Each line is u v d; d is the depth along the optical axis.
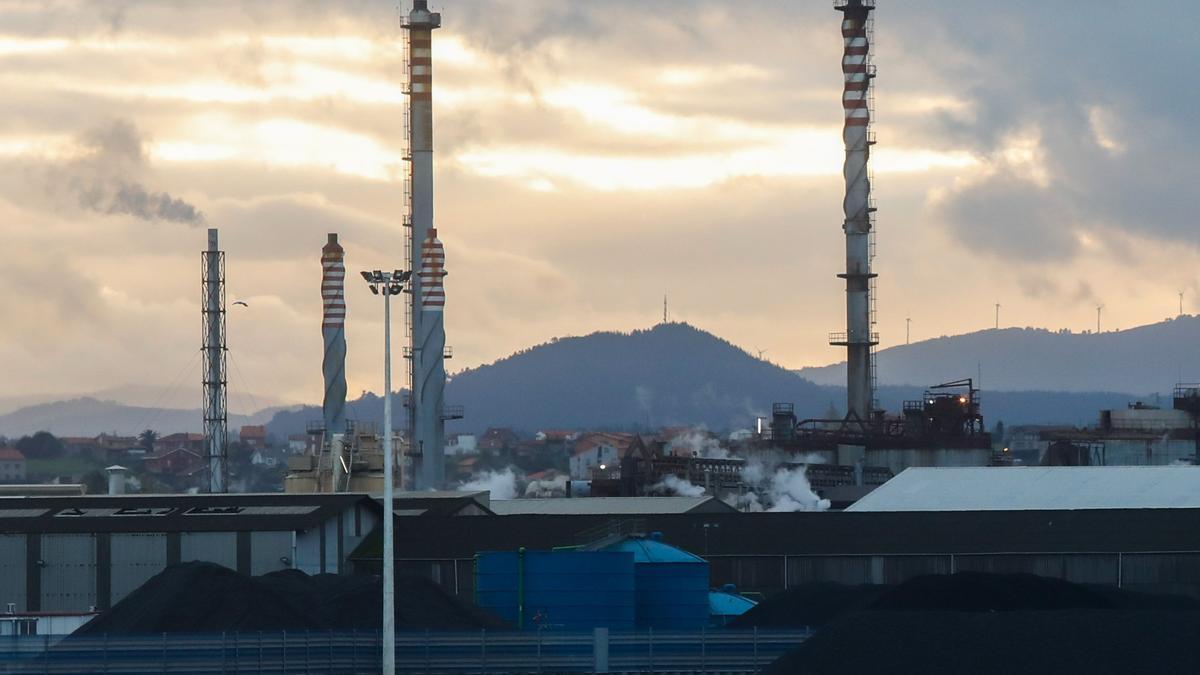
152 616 157.38
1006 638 128.00
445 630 153.50
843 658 129.50
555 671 148.50
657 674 149.12
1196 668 122.50
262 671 143.25
